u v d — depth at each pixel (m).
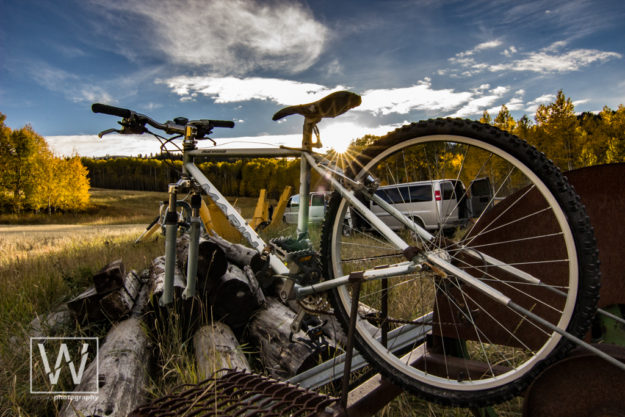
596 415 1.21
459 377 1.52
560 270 1.63
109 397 2.08
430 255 1.42
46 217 41.31
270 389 1.51
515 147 1.32
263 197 9.22
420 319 2.46
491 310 1.74
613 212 1.58
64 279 4.37
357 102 1.66
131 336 2.92
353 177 1.68
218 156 2.08
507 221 1.76
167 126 2.23
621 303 1.54
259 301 3.45
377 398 1.65
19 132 41.38
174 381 2.54
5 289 4.34
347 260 1.80
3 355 2.76
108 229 20.03
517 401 2.17
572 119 33.09
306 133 1.85
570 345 1.24
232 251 4.37
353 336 1.55
